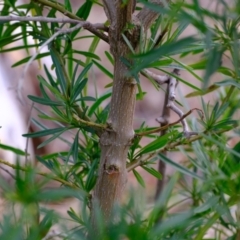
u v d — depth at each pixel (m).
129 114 1.22
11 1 1.29
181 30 1.21
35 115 3.01
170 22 1.18
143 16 1.19
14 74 3.14
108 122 1.22
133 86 1.21
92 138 1.31
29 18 1.17
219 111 1.26
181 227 1.08
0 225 1.03
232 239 1.25
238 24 1.10
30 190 1.04
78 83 1.26
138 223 1.03
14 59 3.14
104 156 1.23
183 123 1.26
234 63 1.07
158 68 1.25
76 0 4.21
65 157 1.36
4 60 3.12
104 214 1.23
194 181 1.38
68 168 1.38
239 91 1.33
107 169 1.23
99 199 1.23
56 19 1.18
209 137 1.17
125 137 1.23
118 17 1.18
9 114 2.94
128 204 1.07
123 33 1.18
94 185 1.27
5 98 2.99
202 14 1.03
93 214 1.17
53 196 1.04
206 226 1.17
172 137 1.31
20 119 2.96
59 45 1.30
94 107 1.33
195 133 1.23
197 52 1.33
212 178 1.15
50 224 1.09
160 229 1.04
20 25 1.30
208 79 1.01
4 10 1.31
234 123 1.25
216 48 1.03
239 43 1.09
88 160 1.35
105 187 1.23
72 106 1.26
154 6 1.04
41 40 1.31
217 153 1.30
